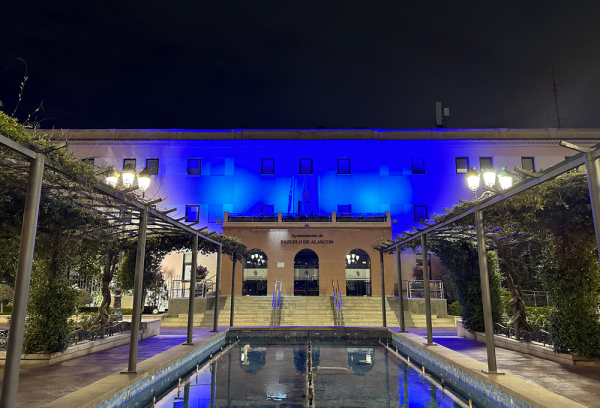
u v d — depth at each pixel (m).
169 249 16.38
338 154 33.72
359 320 21.97
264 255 30.23
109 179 8.83
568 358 10.43
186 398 8.50
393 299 24.59
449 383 9.79
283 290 28.66
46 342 10.72
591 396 7.45
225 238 17.62
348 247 29.34
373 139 33.34
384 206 33.00
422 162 33.69
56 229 9.94
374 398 8.49
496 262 16.33
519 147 33.22
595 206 5.50
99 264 15.34
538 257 12.34
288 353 14.34
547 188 9.60
